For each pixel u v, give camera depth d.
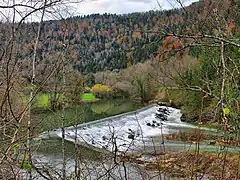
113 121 28.83
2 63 2.21
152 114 36.16
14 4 2.24
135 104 36.78
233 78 2.06
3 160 2.16
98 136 20.84
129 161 2.90
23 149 2.32
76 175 2.81
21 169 2.26
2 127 2.16
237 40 2.17
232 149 2.08
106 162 2.92
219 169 2.17
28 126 2.30
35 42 2.36
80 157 2.94
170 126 29.17
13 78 2.24
